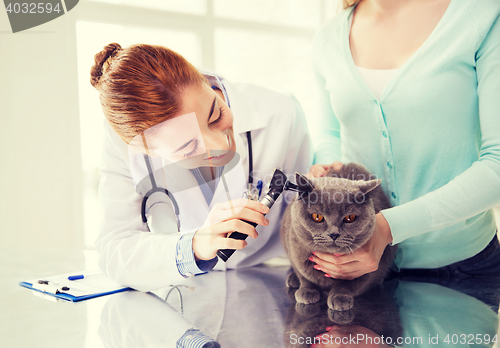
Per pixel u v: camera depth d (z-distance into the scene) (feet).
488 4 2.84
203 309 2.52
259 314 2.40
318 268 2.75
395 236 2.79
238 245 2.49
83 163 7.75
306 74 8.45
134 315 2.42
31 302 2.72
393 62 3.39
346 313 2.37
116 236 3.08
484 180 2.65
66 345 1.98
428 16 3.25
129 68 2.32
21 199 7.61
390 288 2.94
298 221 2.82
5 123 7.44
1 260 4.28
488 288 2.89
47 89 7.54
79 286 3.06
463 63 2.96
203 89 2.53
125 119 2.41
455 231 3.25
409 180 3.38
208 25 8.05
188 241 2.69
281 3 8.34
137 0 7.66
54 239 7.75
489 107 2.81
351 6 3.70
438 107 3.05
